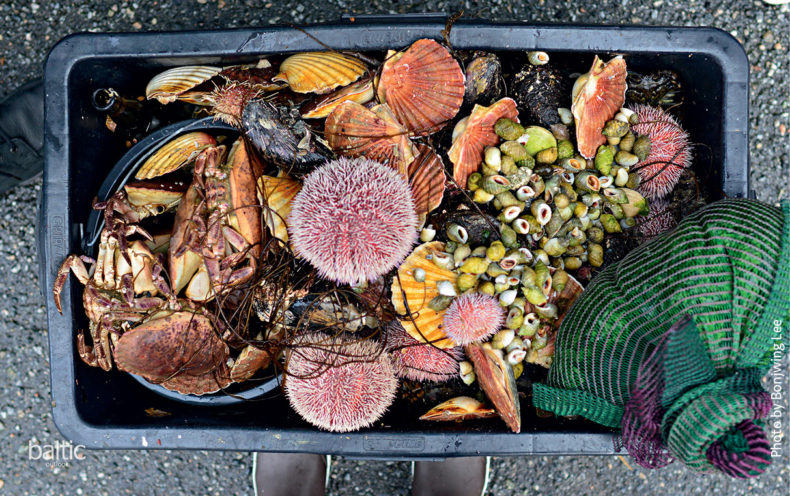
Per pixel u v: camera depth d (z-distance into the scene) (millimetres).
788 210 1029
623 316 1074
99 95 1220
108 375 1231
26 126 1407
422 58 1181
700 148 1247
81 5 1473
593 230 1247
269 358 1246
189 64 1210
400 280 1235
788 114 1509
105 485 1527
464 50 1188
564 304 1239
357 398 1163
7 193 1494
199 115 1266
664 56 1204
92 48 1170
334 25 1174
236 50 1177
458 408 1224
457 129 1230
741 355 1015
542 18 1475
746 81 1188
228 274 1188
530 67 1238
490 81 1223
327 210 1100
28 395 1510
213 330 1208
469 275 1208
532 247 1238
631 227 1260
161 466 1526
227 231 1183
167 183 1229
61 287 1175
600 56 1206
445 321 1211
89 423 1183
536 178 1219
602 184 1230
